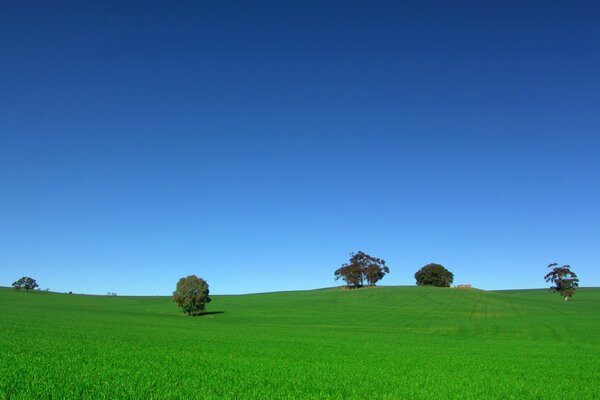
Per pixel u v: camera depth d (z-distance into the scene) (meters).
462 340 55.22
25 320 62.91
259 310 104.38
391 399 20.03
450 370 29.94
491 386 24.30
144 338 44.22
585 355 40.53
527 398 21.34
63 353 30.11
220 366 27.67
